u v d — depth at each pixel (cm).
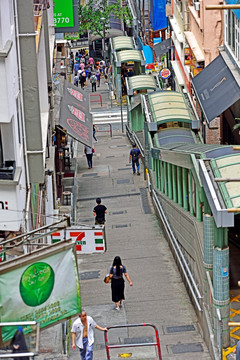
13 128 3466
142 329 3956
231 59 6288
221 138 7181
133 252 5188
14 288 2672
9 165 3472
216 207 3434
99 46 14800
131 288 4519
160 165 5828
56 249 2727
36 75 3878
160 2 12900
